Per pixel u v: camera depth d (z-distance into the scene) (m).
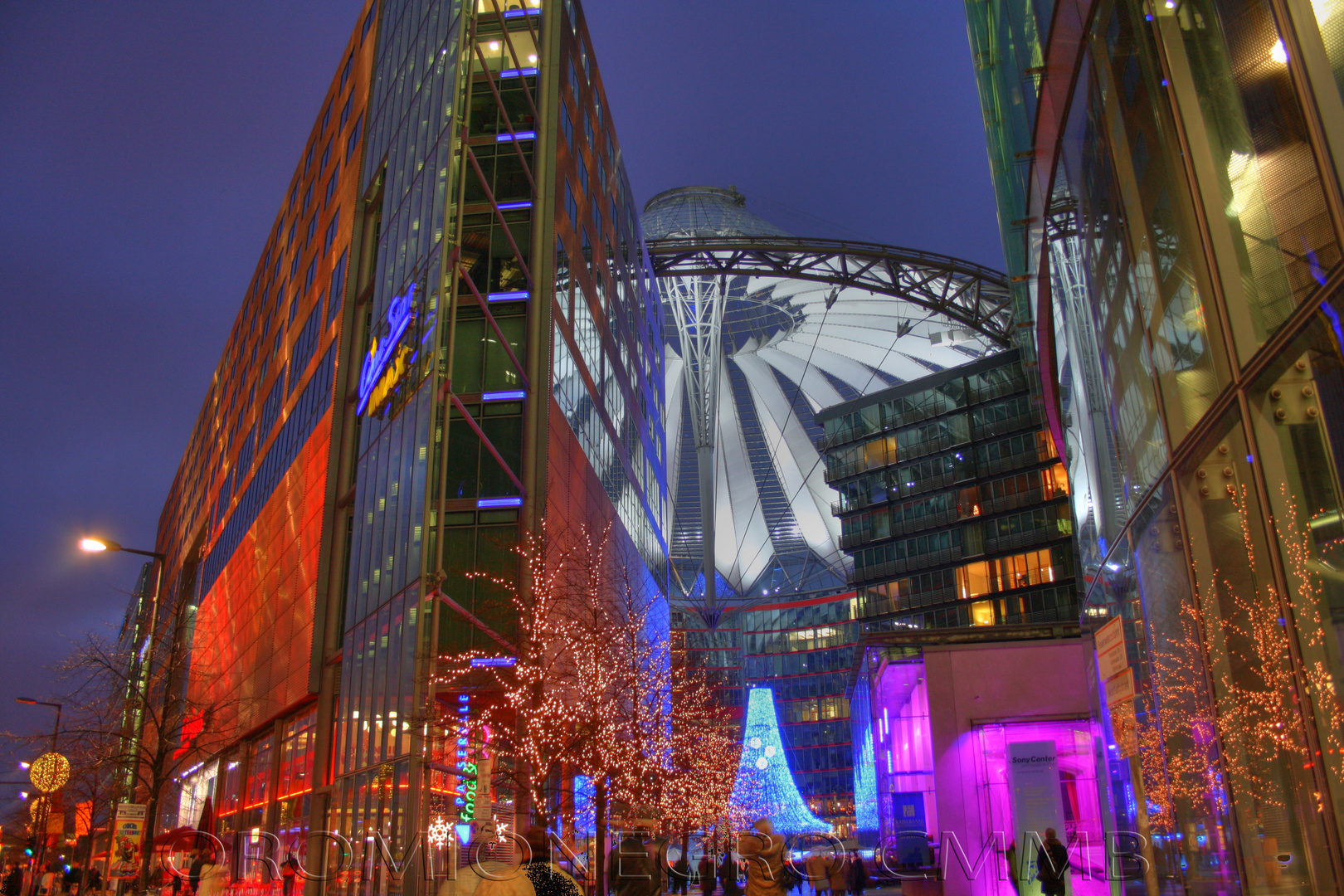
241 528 61.00
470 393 36.66
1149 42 9.53
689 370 98.31
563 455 38.81
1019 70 18.70
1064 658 27.48
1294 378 6.99
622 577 46.53
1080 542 16.67
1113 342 12.20
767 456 114.62
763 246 80.81
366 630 35.72
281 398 56.09
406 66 45.06
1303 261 6.76
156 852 35.28
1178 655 9.96
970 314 85.06
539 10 42.91
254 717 49.41
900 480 80.12
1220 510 8.54
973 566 74.44
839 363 103.69
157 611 33.41
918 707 31.41
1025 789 24.69
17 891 38.12
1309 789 7.00
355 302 45.53
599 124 52.72
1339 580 6.46
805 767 105.25
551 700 31.02
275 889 41.50
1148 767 11.36
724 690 107.50
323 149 57.66
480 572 34.03
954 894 25.77
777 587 122.19
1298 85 6.66
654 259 83.62
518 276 38.47
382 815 31.02
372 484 38.06
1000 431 74.69
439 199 37.06
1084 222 13.44
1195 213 8.66
